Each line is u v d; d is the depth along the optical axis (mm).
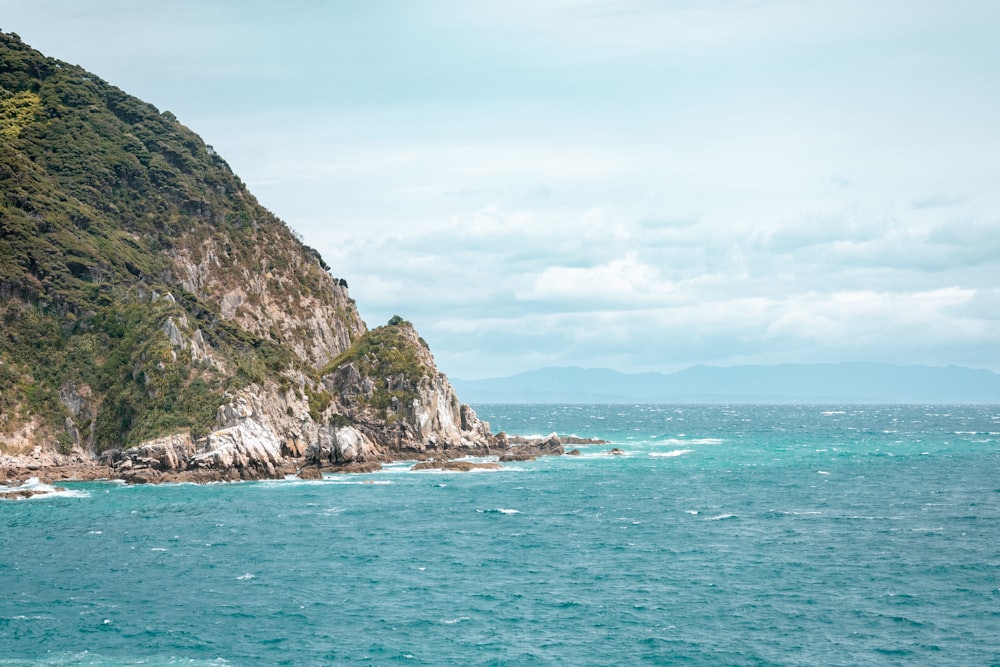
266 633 63969
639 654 60375
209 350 145250
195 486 127500
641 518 109375
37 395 134375
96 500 115875
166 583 76688
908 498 127750
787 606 70375
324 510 112250
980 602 71188
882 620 66875
